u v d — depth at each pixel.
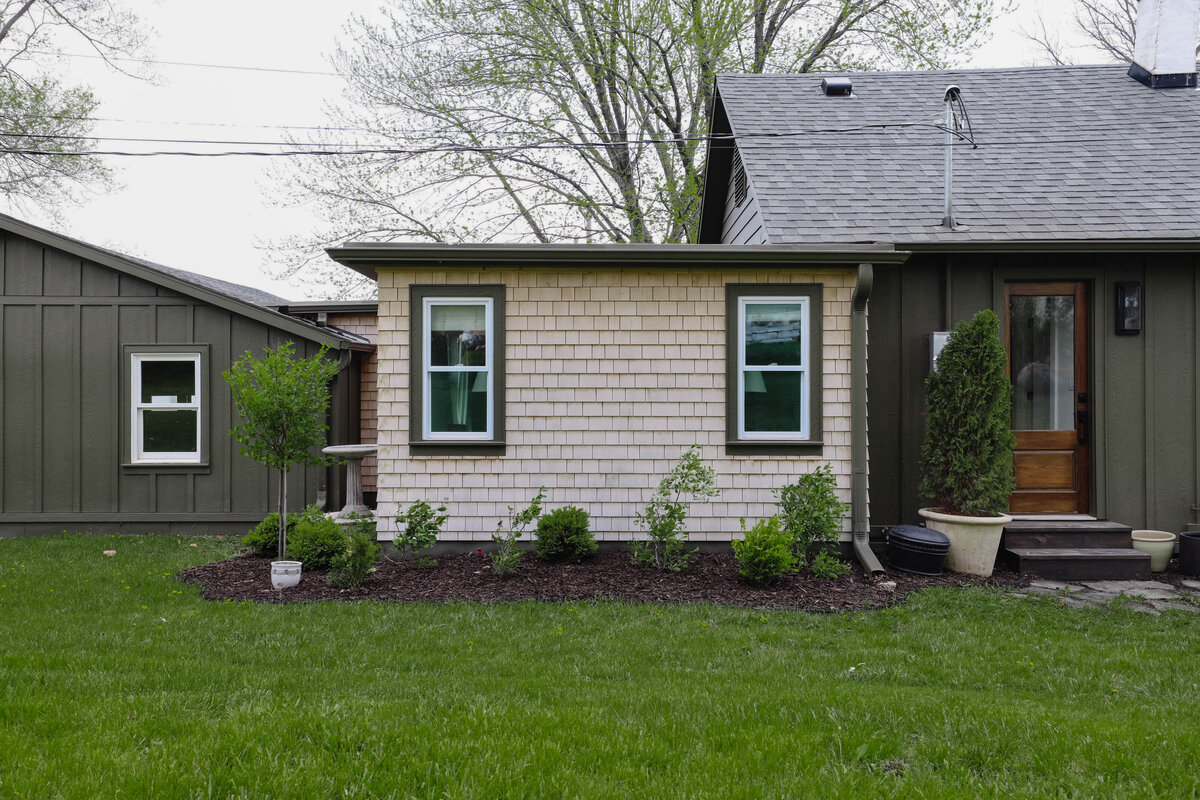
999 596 6.78
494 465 7.89
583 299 7.92
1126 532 7.98
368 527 8.79
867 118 11.02
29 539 9.58
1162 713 4.06
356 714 3.74
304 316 12.47
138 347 10.26
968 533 7.60
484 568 7.37
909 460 8.52
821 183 9.60
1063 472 8.69
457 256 7.65
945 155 9.17
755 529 7.06
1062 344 8.70
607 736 3.59
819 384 7.88
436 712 3.85
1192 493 8.53
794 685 4.46
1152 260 8.59
